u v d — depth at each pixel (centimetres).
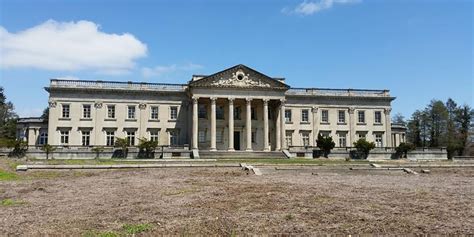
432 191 2045
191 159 5231
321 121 7325
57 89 6531
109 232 1074
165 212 1393
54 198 1800
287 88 6694
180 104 6931
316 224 1180
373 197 1780
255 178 2806
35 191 2064
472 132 10281
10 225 1173
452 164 4369
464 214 1348
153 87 6888
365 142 6488
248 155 6006
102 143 6600
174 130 6850
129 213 1377
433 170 3766
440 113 10456
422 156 6712
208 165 3834
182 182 2516
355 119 7444
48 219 1268
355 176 3058
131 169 3547
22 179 2769
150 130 6788
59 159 5050
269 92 6675
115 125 6681
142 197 1812
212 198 1756
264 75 6650
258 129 7006
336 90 7462
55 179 2753
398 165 4066
